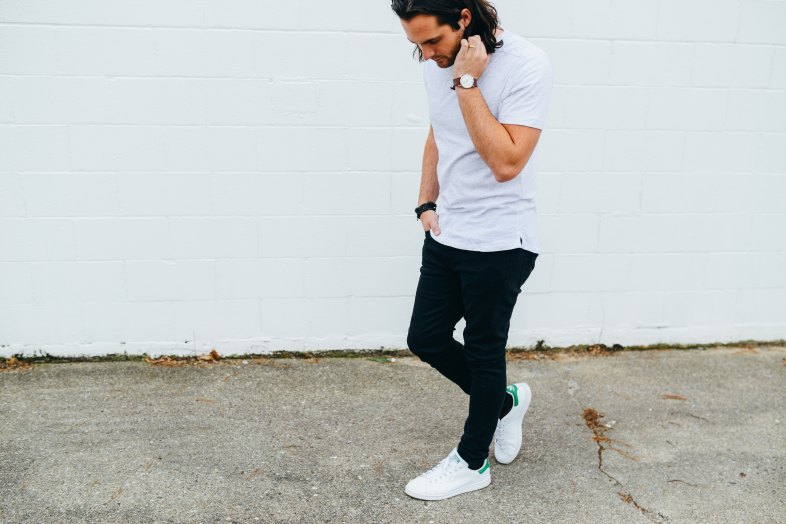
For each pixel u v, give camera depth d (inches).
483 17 83.3
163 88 129.4
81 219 133.3
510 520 96.8
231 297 140.5
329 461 109.2
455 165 91.8
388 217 139.9
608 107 139.6
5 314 135.5
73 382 131.3
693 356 149.9
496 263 90.7
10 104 126.6
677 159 143.9
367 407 125.7
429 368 141.3
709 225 148.0
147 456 108.7
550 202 142.9
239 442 113.5
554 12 134.2
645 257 148.0
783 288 153.4
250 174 135.1
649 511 99.3
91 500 98.0
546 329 149.6
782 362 147.7
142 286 137.9
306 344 144.4
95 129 129.6
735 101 142.4
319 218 138.5
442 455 111.8
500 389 96.4
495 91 86.4
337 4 129.4
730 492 104.0
